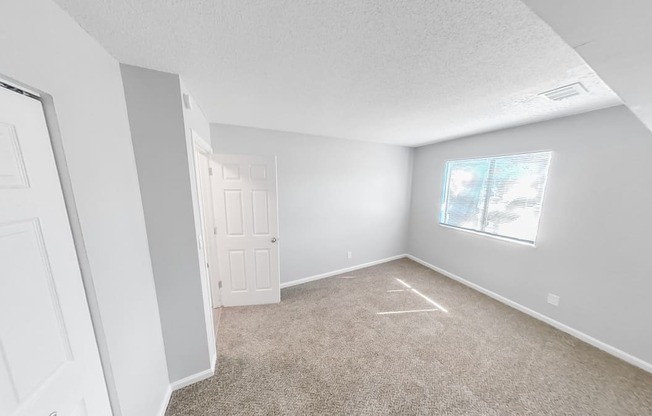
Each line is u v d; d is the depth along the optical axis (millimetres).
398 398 1531
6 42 628
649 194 1726
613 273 1916
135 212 1274
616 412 1447
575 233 2129
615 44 638
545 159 2352
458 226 3387
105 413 981
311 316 2486
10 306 630
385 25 954
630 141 1794
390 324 2346
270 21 924
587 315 2078
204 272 1709
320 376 1704
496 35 1010
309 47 1112
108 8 822
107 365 988
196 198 1604
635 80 789
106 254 1008
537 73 1347
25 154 689
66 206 836
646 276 1762
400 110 2045
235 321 2393
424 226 3939
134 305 1207
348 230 3637
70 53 859
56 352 759
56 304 768
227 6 832
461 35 1015
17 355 639
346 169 3463
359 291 3055
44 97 765
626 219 1836
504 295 2770
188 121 1510
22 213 670
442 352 1953
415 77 1420
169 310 1513
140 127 1301
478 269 3062
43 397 697
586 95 1649
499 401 1514
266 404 1485
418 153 4000
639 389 1602
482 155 2949
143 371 1258
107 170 1055
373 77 1423
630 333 1844
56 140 796
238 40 1052
